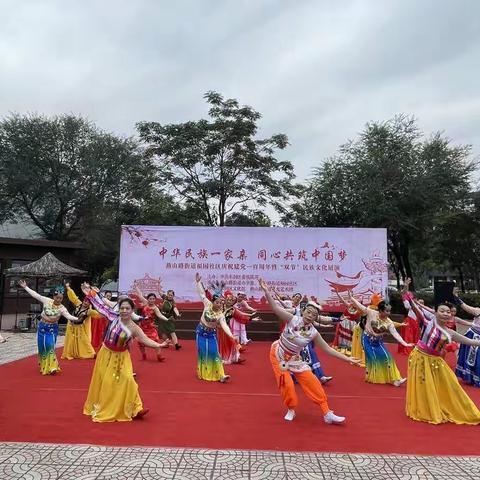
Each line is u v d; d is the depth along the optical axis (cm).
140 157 2742
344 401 682
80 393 696
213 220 2459
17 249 1917
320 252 1513
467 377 823
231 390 737
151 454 441
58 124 2697
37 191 2606
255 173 2322
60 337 1466
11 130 2622
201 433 511
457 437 511
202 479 387
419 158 2308
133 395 560
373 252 1503
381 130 2411
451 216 2339
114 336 562
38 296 870
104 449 453
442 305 588
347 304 1143
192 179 2355
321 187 2409
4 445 462
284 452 454
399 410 630
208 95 2309
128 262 1539
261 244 1527
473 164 2327
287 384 571
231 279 1517
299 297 1034
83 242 2636
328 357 1131
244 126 2262
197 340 831
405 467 420
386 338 1441
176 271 1529
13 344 1288
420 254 2864
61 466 409
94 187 2738
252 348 1289
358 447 474
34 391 708
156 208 2416
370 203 2186
